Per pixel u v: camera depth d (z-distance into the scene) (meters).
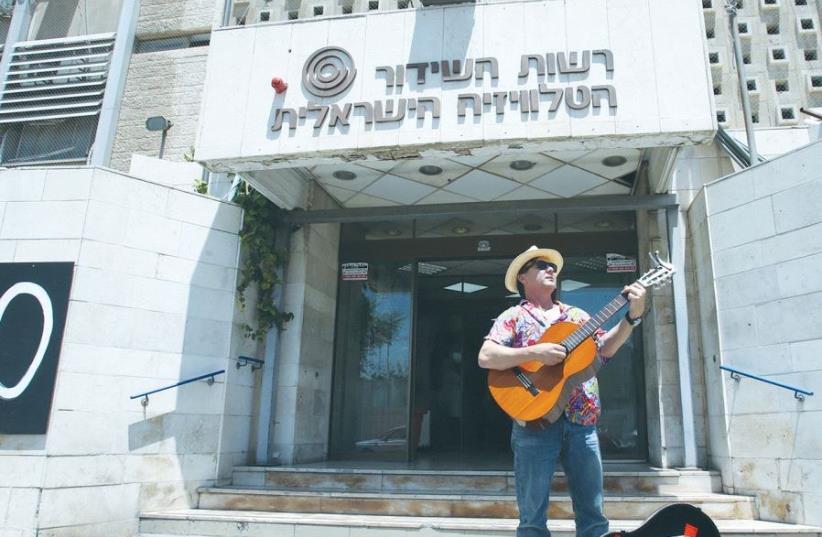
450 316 9.34
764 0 10.59
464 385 9.19
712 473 5.64
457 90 5.61
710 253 5.98
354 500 5.43
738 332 5.60
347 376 7.95
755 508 5.18
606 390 7.33
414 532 4.81
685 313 6.18
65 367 5.39
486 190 7.36
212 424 6.19
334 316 8.09
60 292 5.57
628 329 2.94
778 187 5.45
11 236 5.77
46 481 5.09
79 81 9.12
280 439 6.80
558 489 5.47
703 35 5.43
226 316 6.52
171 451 5.85
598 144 5.45
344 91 5.81
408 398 7.61
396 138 5.60
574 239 7.79
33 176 5.91
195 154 5.94
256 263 6.85
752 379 5.42
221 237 6.66
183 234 6.38
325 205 7.72
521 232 7.97
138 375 5.80
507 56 5.62
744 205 5.72
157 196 6.25
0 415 5.26
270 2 10.25
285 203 6.94
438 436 9.02
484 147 5.54
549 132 5.38
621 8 5.56
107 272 5.79
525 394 2.90
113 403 5.59
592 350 2.92
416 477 5.84
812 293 5.07
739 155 6.58
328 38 5.98
